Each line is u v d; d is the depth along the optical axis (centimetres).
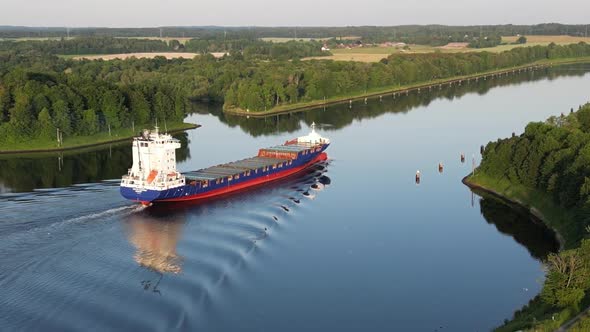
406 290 11600
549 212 15275
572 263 9694
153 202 15612
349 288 11594
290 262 12656
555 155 15925
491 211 16262
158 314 9944
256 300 10900
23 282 10712
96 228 13525
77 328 9375
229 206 16238
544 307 10081
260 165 19500
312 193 17962
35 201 15225
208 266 11875
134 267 11631
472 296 11419
